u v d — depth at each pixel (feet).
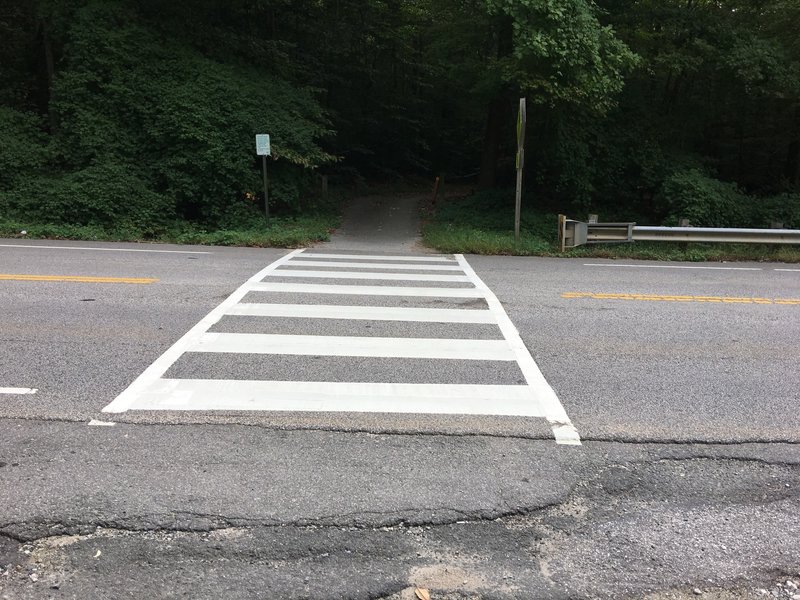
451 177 105.09
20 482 11.01
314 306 24.29
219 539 9.64
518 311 24.43
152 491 10.85
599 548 9.73
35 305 23.27
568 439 13.30
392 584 8.79
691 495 11.30
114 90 51.57
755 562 9.48
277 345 19.11
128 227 49.08
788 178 73.56
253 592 8.52
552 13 45.27
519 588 8.78
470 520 10.35
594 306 25.68
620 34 58.80
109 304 23.73
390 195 83.87
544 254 43.37
